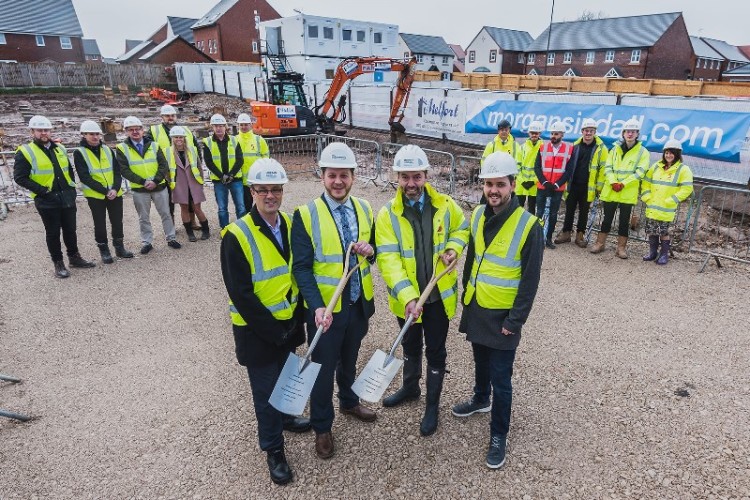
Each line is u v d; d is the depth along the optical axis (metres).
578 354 4.28
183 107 28.36
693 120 7.98
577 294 5.52
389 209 3.13
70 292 5.70
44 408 3.65
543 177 6.69
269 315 2.64
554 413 3.52
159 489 2.90
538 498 2.81
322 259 2.89
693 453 3.12
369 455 3.16
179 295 5.62
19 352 4.42
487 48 55.56
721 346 4.38
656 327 4.75
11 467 3.08
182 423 3.47
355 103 18.34
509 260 2.80
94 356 4.36
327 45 26.88
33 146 5.66
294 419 3.40
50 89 33.91
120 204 6.58
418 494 2.85
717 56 50.53
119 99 31.75
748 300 5.30
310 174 12.22
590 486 2.89
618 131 9.01
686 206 8.69
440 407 3.62
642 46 43.03
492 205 2.81
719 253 6.54
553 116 10.10
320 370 2.90
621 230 6.52
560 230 8.00
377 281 6.08
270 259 2.69
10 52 42.34
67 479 2.98
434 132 14.38
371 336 4.66
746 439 3.23
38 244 7.32
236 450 3.21
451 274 3.08
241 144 7.54
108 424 3.47
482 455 3.14
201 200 7.27
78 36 45.38
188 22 55.47
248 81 29.27
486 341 2.90
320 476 2.99
